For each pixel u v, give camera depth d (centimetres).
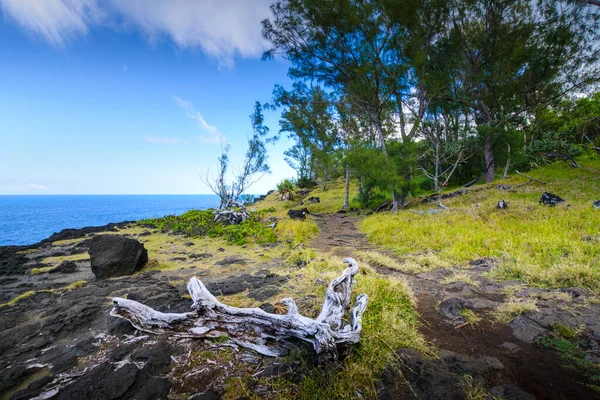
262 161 1878
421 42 1453
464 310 378
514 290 424
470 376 239
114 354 292
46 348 316
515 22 1683
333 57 1444
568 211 805
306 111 1986
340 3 1255
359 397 223
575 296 376
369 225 1184
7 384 250
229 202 1591
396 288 432
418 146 2009
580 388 224
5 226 2825
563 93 1623
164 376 261
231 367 273
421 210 1294
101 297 473
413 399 218
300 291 478
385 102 1474
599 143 1912
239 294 482
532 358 266
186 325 314
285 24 1370
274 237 1009
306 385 233
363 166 1382
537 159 1781
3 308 436
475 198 1309
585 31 1476
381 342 294
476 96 1816
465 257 618
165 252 862
